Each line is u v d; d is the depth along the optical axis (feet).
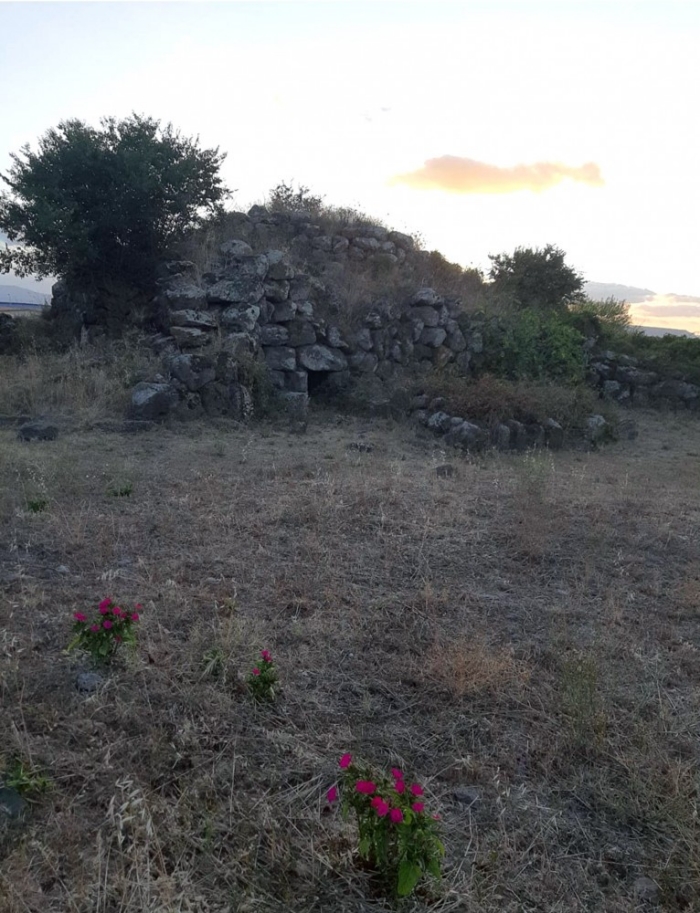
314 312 51.96
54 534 21.07
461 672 14.15
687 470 37.45
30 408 40.73
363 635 15.83
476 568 20.52
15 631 14.99
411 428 44.32
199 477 29.01
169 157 54.80
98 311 53.98
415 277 63.98
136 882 8.63
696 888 9.56
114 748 11.33
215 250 56.85
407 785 10.82
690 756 12.39
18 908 8.23
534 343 57.16
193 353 43.86
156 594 17.26
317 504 25.03
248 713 12.65
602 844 10.41
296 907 8.77
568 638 16.35
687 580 20.30
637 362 62.23
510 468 35.14
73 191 52.90
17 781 10.12
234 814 10.15
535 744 12.34
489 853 9.87
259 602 17.30
